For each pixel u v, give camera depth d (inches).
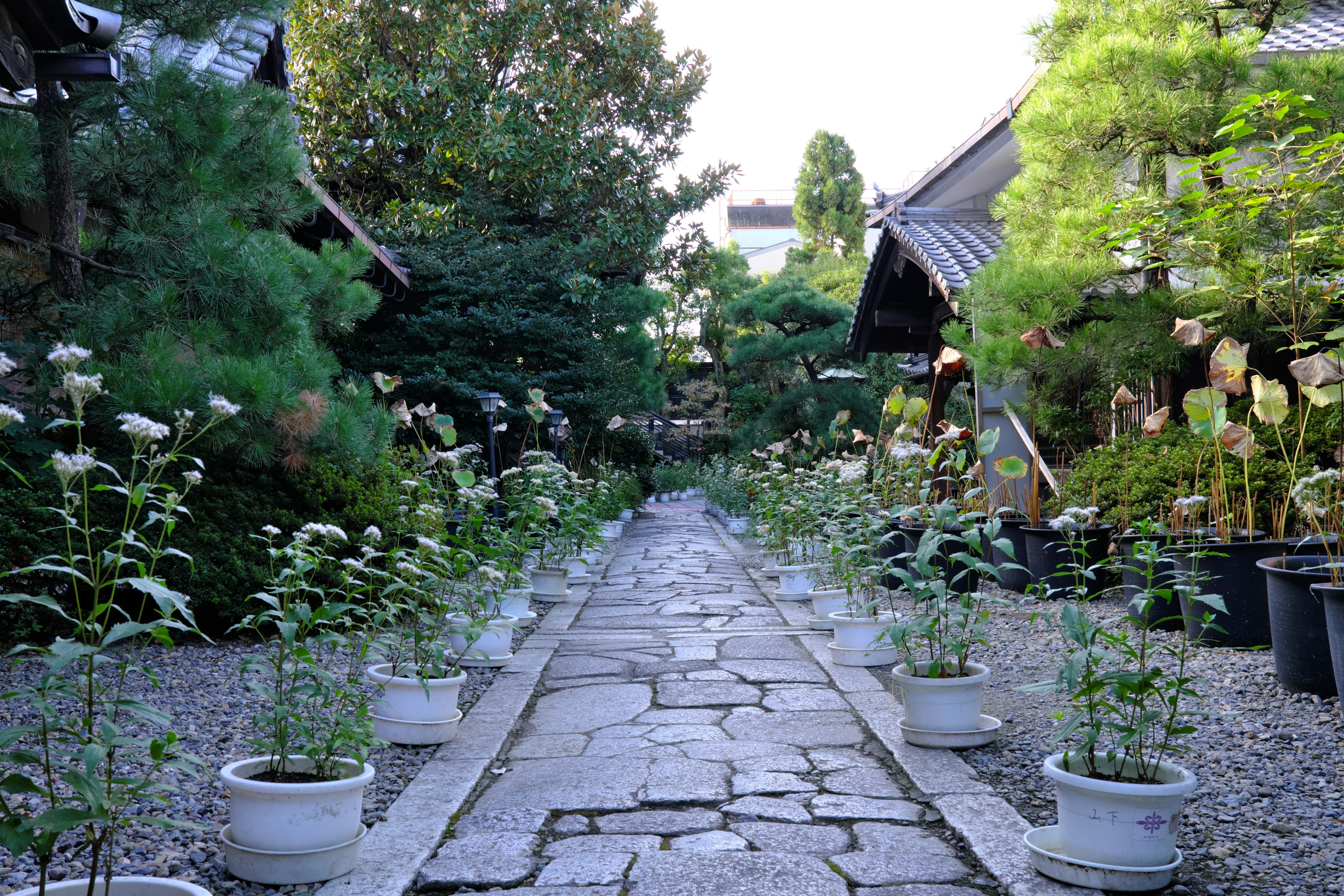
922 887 97.3
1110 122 241.3
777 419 905.5
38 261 246.5
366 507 240.7
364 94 648.4
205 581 212.7
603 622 269.6
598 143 668.7
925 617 145.7
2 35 159.0
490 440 428.8
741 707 173.5
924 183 462.9
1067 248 257.1
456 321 562.3
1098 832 95.0
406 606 161.5
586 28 690.2
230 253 216.5
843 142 1640.0
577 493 343.9
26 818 71.5
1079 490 256.4
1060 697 164.6
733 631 251.3
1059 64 263.1
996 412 391.5
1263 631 183.0
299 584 119.1
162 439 97.3
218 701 163.8
